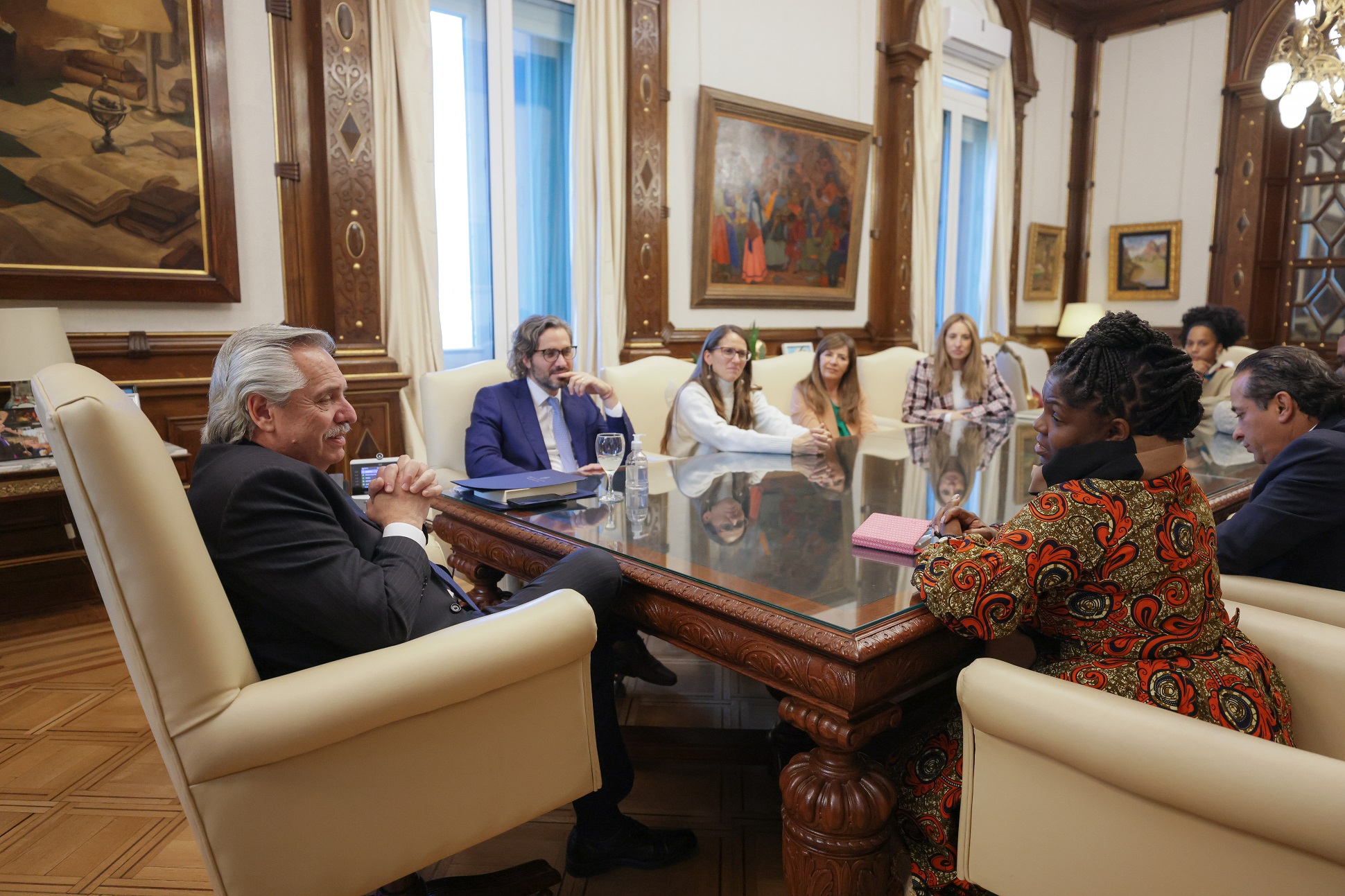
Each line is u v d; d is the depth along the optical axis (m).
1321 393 1.92
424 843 1.41
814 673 1.32
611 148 5.32
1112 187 9.07
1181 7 8.36
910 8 6.93
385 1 4.37
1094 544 1.31
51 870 1.92
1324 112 7.92
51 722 2.64
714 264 6.01
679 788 2.23
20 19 3.36
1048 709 1.18
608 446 2.30
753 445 3.19
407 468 1.76
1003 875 1.30
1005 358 6.18
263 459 1.43
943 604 1.32
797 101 6.43
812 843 1.39
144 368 3.82
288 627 1.42
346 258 4.30
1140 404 1.30
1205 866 1.08
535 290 5.38
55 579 3.75
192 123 3.81
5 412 3.25
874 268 7.27
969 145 8.14
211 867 1.27
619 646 2.73
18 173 3.41
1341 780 0.96
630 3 5.24
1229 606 1.79
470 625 1.43
